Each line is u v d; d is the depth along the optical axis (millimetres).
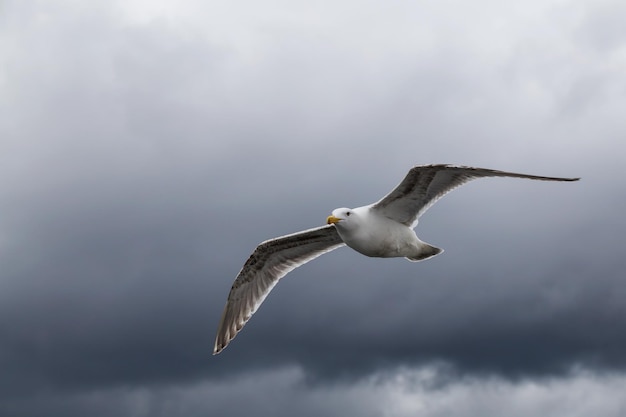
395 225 17188
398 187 16656
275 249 19578
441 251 17625
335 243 19391
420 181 16484
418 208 17062
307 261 19656
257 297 19891
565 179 14703
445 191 16703
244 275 20016
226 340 19984
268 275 19891
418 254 17594
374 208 17219
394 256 17531
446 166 15930
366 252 17359
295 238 19266
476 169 15766
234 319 20047
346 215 16891
